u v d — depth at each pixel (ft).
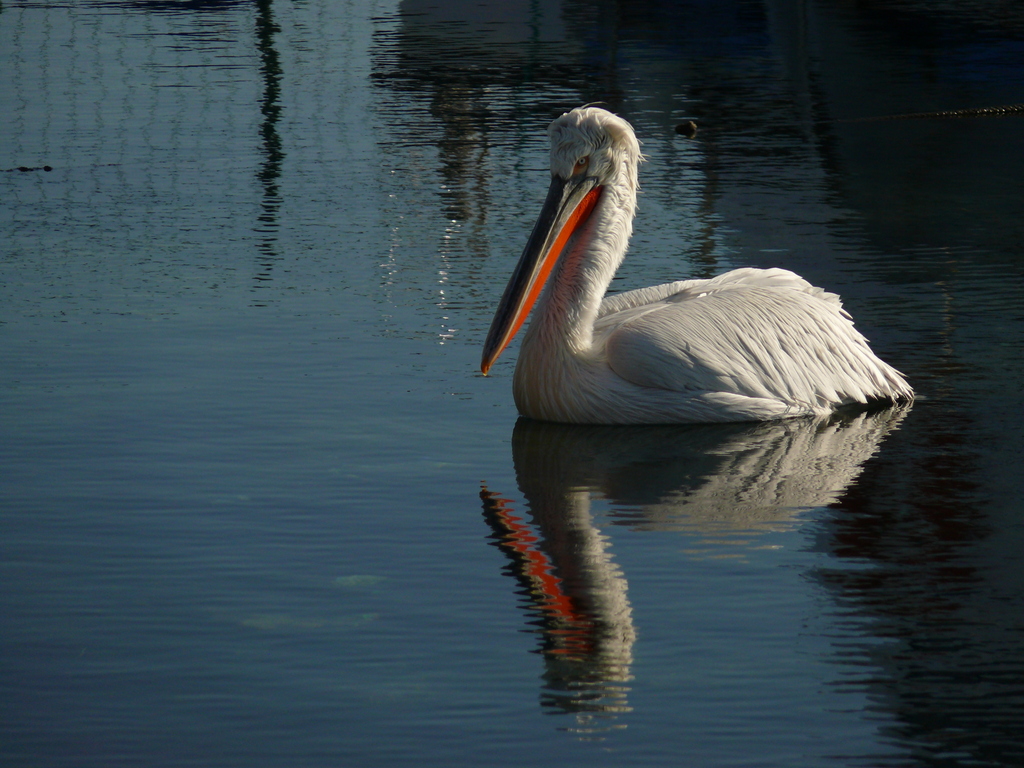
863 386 38.34
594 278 37.14
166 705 21.38
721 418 36.96
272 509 30.07
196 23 137.80
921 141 81.51
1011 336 44.16
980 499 30.53
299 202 67.82
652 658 22.86
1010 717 20.83
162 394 38.45
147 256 56.59
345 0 155.33
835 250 56.54
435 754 19.88
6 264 55.16
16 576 26.37
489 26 136.05
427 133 86.28
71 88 102.78
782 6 144.05
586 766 19.54
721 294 38.52
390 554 27.55
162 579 26.23
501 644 23.43
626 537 28.50
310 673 22.36
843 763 19.61
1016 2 141.90
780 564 26.94
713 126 87.92
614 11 144.77
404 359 42.14
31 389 38.83
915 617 24.39
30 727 20.72
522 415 37.55
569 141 37.35
